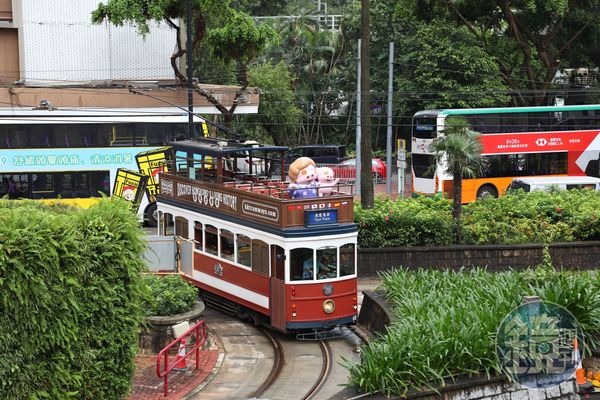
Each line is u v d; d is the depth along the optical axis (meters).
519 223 32.97
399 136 63.38
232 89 48.25
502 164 47.69
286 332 24.19
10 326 15.41
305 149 58.97
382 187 56.81
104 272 17.33
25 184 39.56
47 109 40.31
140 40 51.50
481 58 56.00
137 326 18.36
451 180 46.44
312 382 20.81
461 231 32.44
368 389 17.09
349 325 25.02
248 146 27.39
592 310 19.31
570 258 32.34
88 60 50.72
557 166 48.75
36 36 49.69
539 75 58.56
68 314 16.34
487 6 54.00
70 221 16.98
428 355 17.64
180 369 21.11
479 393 17.56
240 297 25.98
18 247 15.35
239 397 19.47
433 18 56.16
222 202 26.64
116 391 17.88
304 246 23.64
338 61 66.44
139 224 18.52
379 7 62.47
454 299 21.00
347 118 67.31
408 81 58.66
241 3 71.62
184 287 23.91
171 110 45.56
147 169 40.81
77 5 50.25
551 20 53.19
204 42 50.44
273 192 25.61
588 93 59.53
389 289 24.19
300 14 68.38
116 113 41.69
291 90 63.56
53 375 16.25
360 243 31.92
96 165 40.19
